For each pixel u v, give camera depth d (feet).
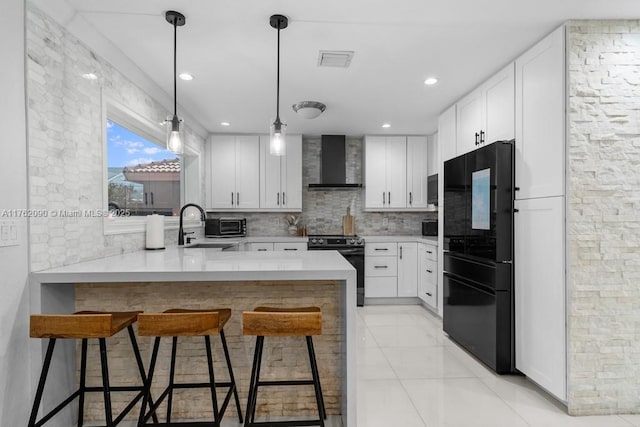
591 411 6.90
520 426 6.59
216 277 5.74
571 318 6.85
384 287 15.33
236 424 6.74
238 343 7.03
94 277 5.66
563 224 6.92
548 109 7.25
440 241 12.63
